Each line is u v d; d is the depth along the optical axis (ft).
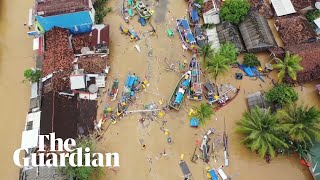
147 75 125.70
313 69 119.96
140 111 118.32
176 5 141.79
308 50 121.29
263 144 102.68
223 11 129.70
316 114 102.63
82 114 115.85
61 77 118.52
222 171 107.86
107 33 127.54
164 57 129.39
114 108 119.03
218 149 111.96
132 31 133.90
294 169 109.50
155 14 139.33
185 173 107.55
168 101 119.85
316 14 132.16
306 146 106.01
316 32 130.21
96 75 121.60
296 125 102.17
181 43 131.85
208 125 115.96
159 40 133.18
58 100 114.83
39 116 113.09
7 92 124.88
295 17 130.93
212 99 119.14
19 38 136.36
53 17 124.06
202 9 136.77
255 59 124.47
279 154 110.73
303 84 122.31
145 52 130.62
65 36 126.52
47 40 126.62
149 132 114.93
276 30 133.49
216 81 123.65
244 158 111.04
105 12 138.62
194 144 112.78
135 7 139.23
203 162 109.60
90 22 128.47
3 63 130.72
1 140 115.85
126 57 129.70
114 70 126.82
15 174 110.11
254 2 136.26
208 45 120.88
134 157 110.93
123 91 121.90
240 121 110.01
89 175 104.01
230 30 126.93
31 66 129.80
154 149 112.06
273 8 134.92
